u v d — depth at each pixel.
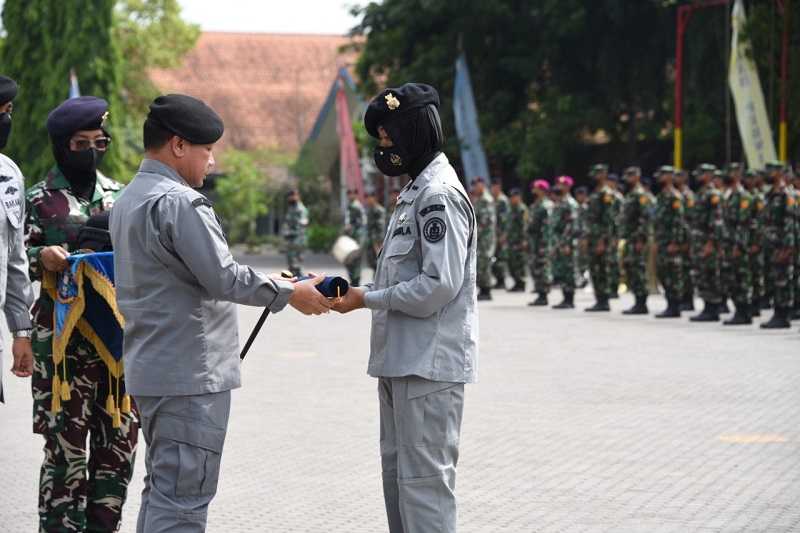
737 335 16.20
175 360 4.75
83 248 5.70
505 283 28.22
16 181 5.66
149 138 4.90
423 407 4.94
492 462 8.12
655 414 9.94
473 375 5.06
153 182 4.83
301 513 6.82
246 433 9.16
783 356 13.77
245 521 6.65
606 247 20.25
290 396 10.97
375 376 5.09
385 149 5.05
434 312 4.95
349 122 43.19
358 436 9.05
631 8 32.62
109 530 5.74
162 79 58.38
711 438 8.91
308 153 48.91
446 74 35.09
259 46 61.53
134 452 5.81
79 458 5.69
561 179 21.45
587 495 7.20
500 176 36.94
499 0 34.12
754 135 25.12
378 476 7.75
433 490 4.97
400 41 36.16
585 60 34.28
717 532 6.37
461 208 4.94
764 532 6.36
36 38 39.12
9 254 5.65
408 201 5.01
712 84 32.25
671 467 7.95
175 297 4.75
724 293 18.75
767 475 7.70
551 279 21.89
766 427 9.34
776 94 28.12
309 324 18.36
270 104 58.50
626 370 12.62
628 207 19.62
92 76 38.84
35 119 38.78
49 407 5.73
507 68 34.34
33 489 7.37
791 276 17.20
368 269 34.00
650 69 33.56
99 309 5.59
